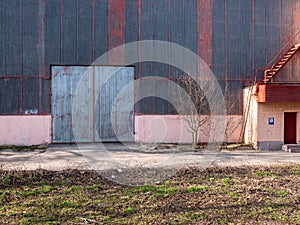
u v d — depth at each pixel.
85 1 14.90
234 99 15.89
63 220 5.67
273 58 16.28
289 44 16.45
